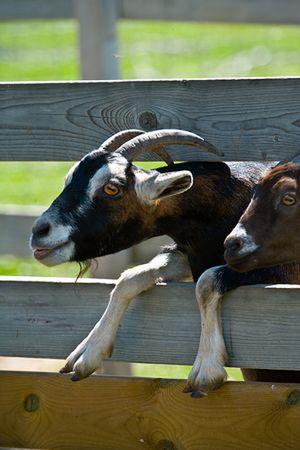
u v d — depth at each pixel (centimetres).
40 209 1099
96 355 620
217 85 653
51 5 1370
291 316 597
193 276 684
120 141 647
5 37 2711
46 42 2622
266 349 604
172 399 626
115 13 1151
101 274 985
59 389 644
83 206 630
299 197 622
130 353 630
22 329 647
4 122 689
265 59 2325
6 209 1105
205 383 602
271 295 599
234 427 618
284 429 611
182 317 620
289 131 647
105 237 639
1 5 1388
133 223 644
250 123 653
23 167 1714
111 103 672
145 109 668
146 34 2692
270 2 1251
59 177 1636
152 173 638
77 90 675
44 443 651
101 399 638
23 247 1072
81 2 1124
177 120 664
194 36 2645
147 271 630
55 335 643
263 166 680
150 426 632
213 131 659
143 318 627
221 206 659
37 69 2298
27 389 649
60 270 1241
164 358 625
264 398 612
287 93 642
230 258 618
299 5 1245
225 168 666
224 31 2698
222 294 607
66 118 680
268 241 623
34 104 682
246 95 649
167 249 684
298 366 600
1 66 2347
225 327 611
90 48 1130
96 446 642
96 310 635
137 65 2292
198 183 655
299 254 629
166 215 653
